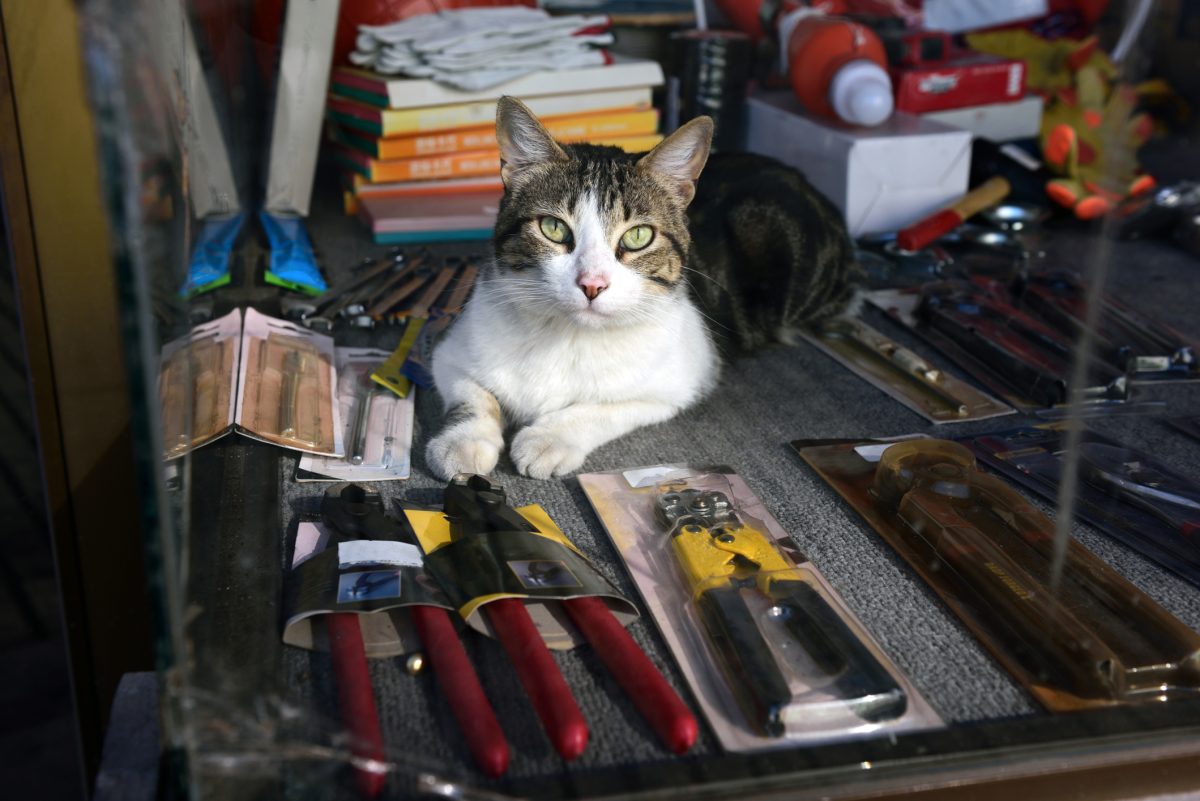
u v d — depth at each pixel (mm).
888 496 1301
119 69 586
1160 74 2080
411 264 2113
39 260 1109
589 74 2367
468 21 2422
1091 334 1746
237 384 1405
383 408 1571
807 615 1021
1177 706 927
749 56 2658
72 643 1234
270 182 2168
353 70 2439
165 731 782
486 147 2402
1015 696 959
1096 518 1278
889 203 2383
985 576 1104
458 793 809
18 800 1425
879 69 2344
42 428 1168
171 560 711
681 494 1274
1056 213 2326
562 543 1149
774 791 831
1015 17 2648
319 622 1012
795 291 1928
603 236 1435
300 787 790
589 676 978
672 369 1553
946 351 1838
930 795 847
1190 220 2250
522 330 1498
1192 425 1538
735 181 2039
